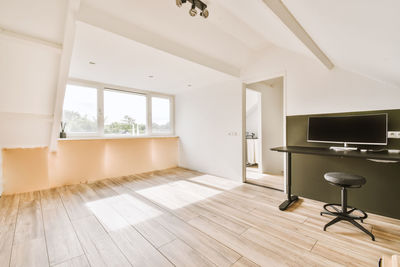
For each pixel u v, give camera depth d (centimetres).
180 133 521
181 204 260
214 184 357
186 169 493
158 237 180
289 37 187
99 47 230
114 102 424
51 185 334
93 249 162
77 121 369
